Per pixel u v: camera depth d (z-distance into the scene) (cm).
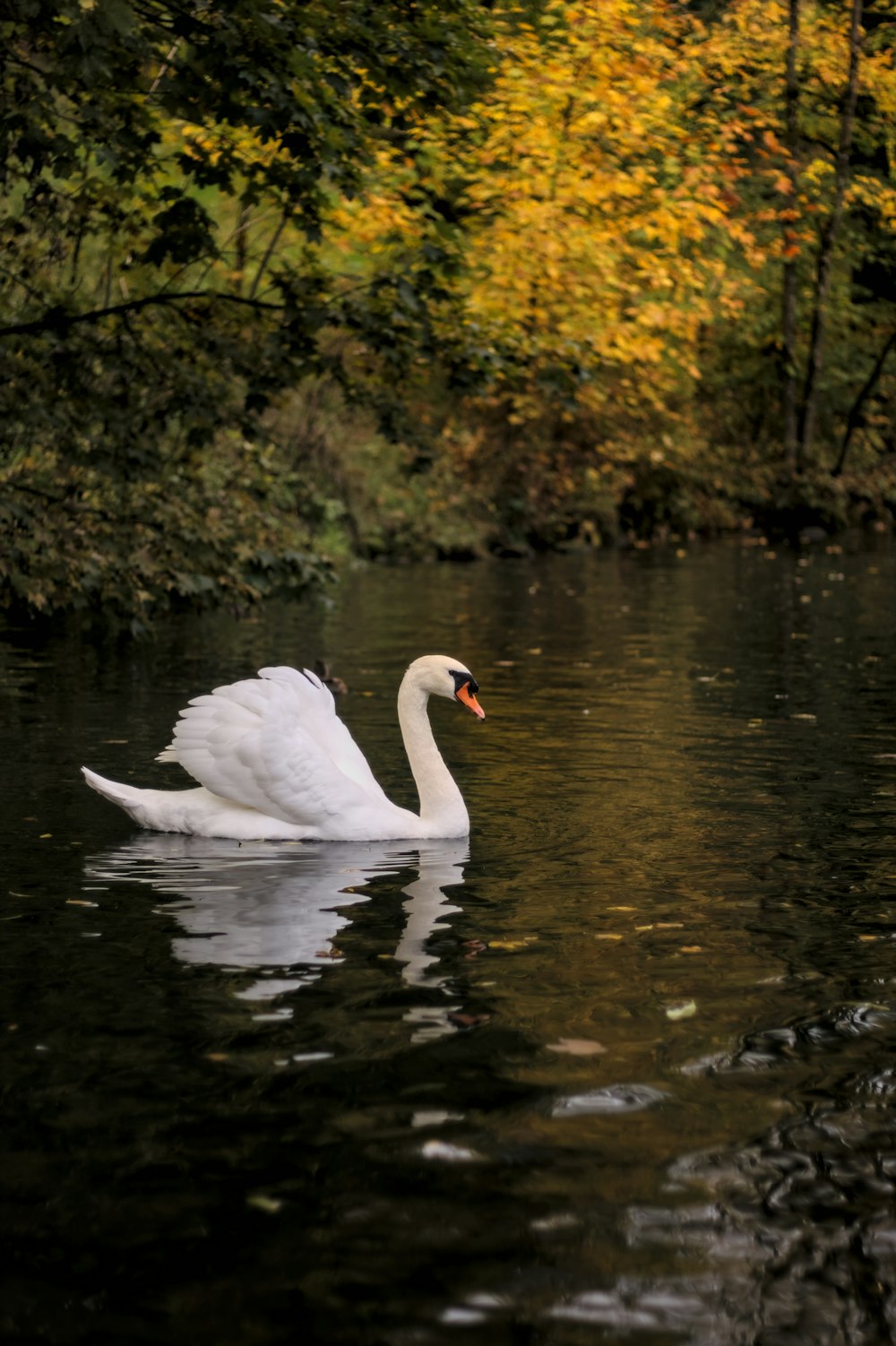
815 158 3231
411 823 821
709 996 559
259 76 1173
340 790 812
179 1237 383
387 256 2006
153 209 1491
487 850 792
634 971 586
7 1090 466
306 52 1180
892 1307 356
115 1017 529
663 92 2316
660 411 3459
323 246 1944
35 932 629
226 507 1792
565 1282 364
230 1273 367
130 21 1030
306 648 1692
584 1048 504
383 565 2978
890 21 3222
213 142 1546
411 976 577
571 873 741
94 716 1191
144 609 1677
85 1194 403
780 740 1123
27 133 1195
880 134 3256
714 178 2347
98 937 622
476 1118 449
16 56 1224
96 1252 376
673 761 1041
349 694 1357
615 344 2275
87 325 1502
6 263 1499
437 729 1183
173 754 826
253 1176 412
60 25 1145
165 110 1323
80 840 797
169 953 602
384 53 1271
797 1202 402
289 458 2739
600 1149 430
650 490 3791
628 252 2312
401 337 1447
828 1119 450
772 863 760
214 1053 496
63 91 1214
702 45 2658
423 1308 354
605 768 1017
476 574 2814
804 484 3859
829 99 3198
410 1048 503
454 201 2162
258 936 626
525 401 3041
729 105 2966
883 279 4056
